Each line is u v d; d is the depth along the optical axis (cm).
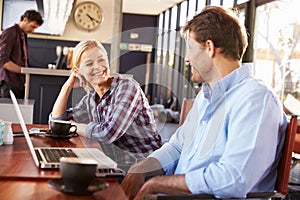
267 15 667
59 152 164
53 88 477
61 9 536
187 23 165
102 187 111
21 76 529
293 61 602
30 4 816
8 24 818
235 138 144
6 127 184
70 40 800
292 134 151
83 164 107
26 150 172
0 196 109
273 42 651
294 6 602
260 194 148
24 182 124
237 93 155
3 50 521
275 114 148
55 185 111
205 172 144
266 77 667
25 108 343
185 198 139
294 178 344
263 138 142
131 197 154
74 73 205
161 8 1235
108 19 777
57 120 216
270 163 145
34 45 820
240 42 162
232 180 138
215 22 159
